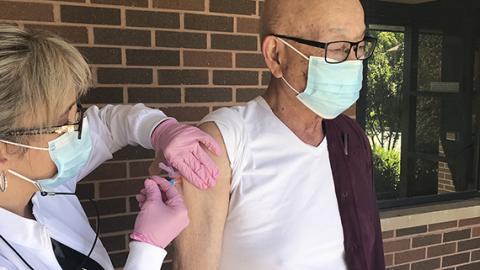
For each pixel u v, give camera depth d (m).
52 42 0.97
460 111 3.55
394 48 3.29
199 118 2.31
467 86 3.53
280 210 1.32
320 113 1.40
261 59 2.43
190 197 1.26
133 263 1.07
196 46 2.27
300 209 1.34
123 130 1.43
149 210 1.12
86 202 2.13
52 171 1.06
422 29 3.36
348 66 1.35
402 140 3.39
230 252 1.33
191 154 1.21
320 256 1.35
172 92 2.24
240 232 1.32
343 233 1.41
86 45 2.04
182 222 1.14
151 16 2.15
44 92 0.93
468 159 3.57
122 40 2.10
